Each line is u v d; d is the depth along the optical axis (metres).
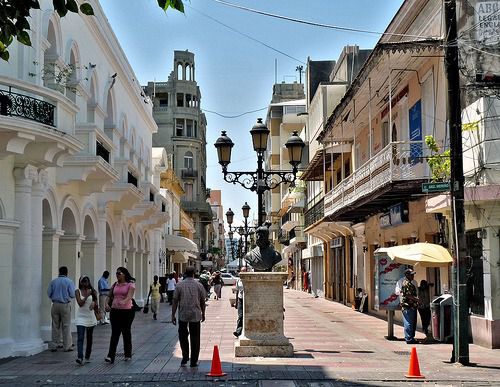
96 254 22.61
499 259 15.28
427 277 20.08
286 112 65.75
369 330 20.59
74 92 19.62
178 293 12.92
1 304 14.60
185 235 66.62
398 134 22.78
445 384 10.94
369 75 20.83
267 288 14.16
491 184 14.80
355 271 31.70
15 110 13.99
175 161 78.81
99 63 23.31
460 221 13.09
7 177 14.83
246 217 32.75
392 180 18.33
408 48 17.50
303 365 12.91
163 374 12.01
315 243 47.28
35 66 15.72
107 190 23.19
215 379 11.45
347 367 12.69
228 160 16.30
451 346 16.16
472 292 16.39
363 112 25.77
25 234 15.17
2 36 6.89
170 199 53.50
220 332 19.56
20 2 6.75
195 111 80.56
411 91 21.02
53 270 17.70
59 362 13.58
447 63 13.24
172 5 6.35
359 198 22.67
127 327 13.66
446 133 17.03
